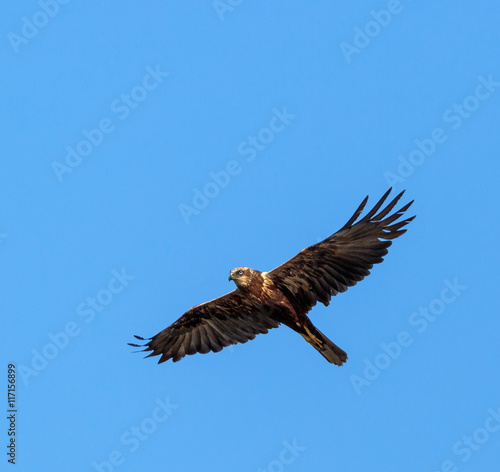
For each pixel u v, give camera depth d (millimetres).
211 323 30438
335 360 27438
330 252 26734
